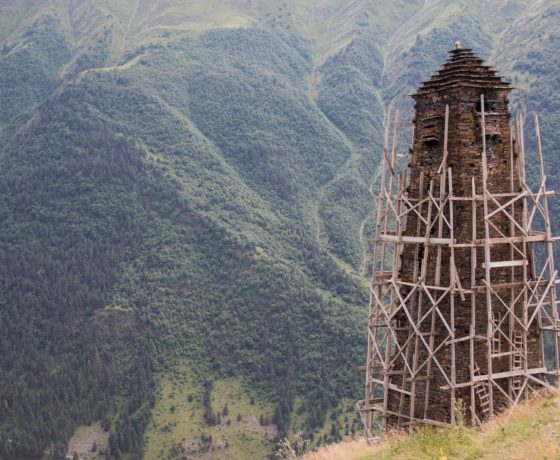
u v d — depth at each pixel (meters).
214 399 161.12
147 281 196.62
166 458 147.62
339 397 153.38
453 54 42.69
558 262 137.00
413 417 40.16
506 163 41.50
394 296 43.53
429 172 42.28
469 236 40.28
